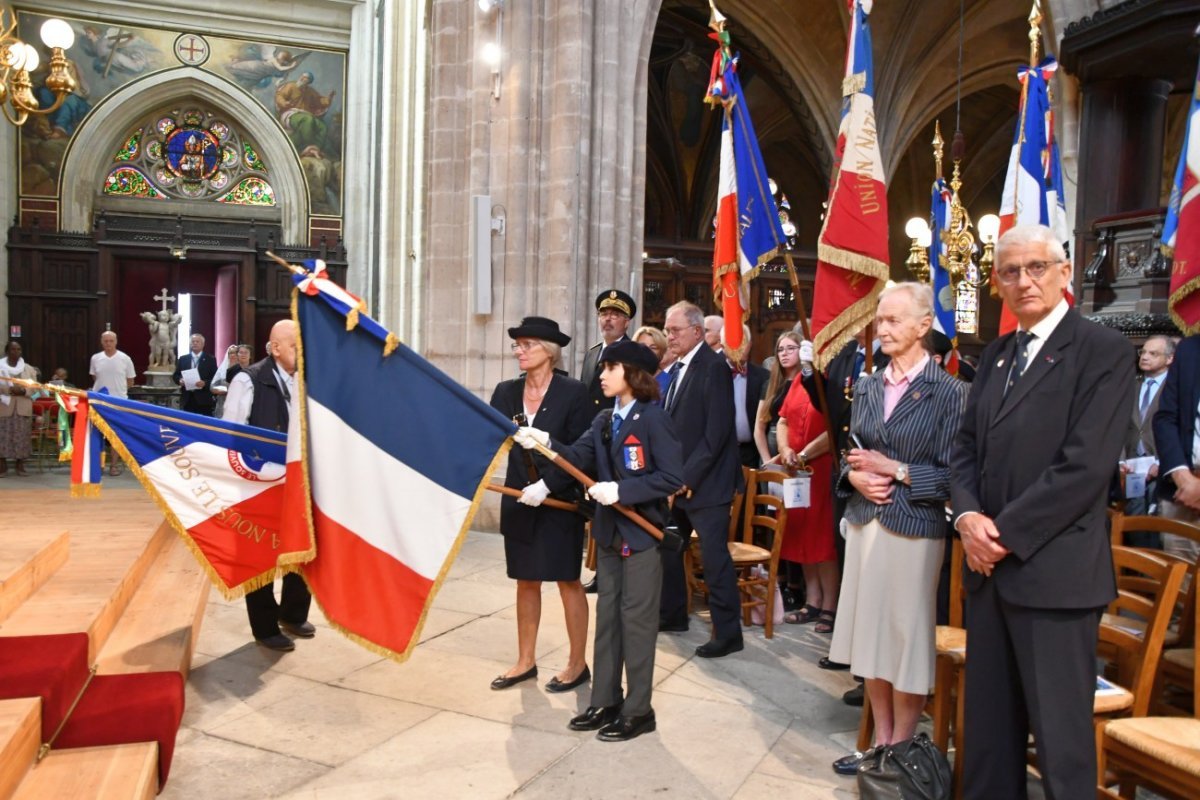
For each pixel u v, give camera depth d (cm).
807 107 1562
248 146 2048
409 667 431
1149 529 343
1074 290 792
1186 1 647
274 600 451
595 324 774
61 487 996
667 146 2094
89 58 1897
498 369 773
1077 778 239
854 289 379
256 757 329
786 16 1487
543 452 348
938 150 1015
